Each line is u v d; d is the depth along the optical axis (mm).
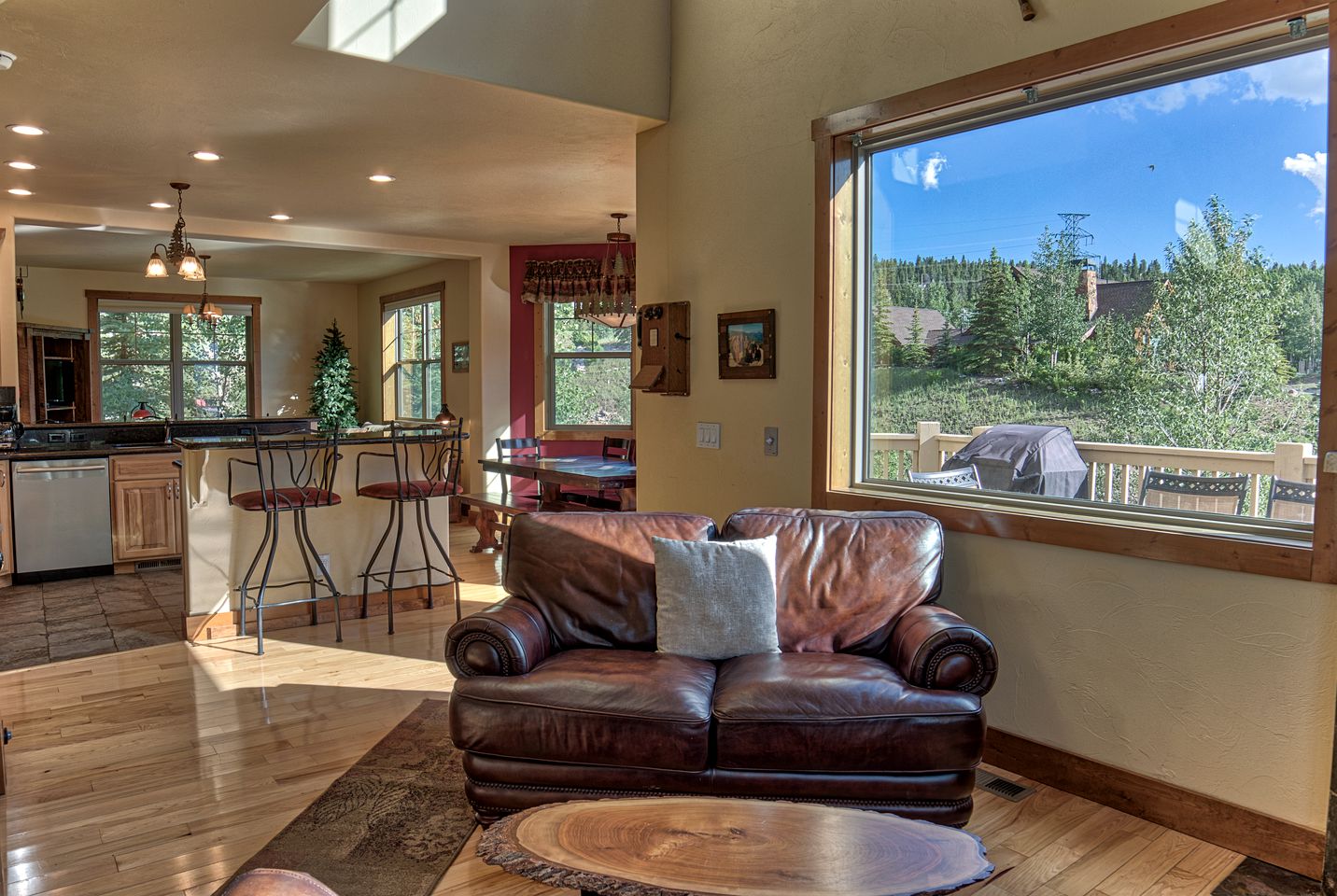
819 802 2496
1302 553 2402
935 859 1700
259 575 4902
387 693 3893
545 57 3871
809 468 3723
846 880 1607
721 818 1885
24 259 8992
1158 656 2734
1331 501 2348
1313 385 2516
